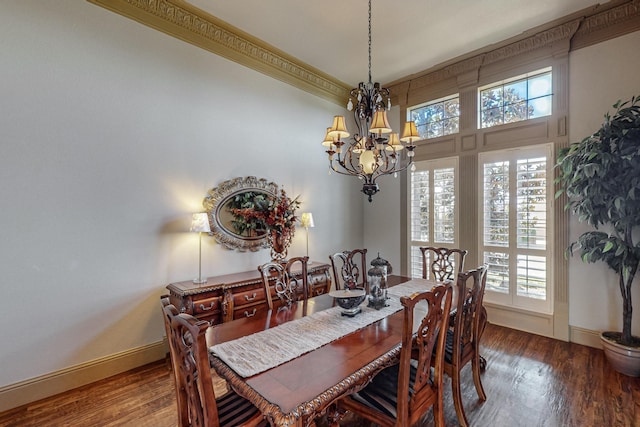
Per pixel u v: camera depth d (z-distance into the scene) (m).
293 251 4.10
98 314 2.52
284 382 1.23
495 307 3.76
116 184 2.61
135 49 2.73
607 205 2.55
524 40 3.46
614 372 2.60
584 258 2.81
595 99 3.12
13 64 2.16
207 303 2.75
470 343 2.17
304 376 1.28
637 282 2.88
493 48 3.66
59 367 2.33
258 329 1.80
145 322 2.77
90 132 2.48
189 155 3.08
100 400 2.24
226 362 1.40
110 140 2.58
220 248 3.30
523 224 3.55
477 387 2.24
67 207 2.37
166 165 2.92
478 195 3.92
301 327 1.83
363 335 1.70
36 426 1.97
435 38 3.45
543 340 3.30
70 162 2.38
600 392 2.31
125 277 2.66
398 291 2.63
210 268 3.22
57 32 2.33
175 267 2.97
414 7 2.91
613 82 3.02
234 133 3.45
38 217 2.25
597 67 3.11
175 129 2.98
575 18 3.09
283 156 3.96
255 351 1.51
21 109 2.19
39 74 2.26
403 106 4.71
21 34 2.19
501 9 2.96
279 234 3.48
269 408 1.07
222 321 2.82
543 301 3.42
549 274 3.38
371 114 2.54
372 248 5.14
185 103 3.05
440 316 1.55
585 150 2.64
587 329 3.16
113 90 2.60
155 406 2.18
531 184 3.50
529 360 2.86
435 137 4.37
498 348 3.11
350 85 4.77
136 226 2.72
